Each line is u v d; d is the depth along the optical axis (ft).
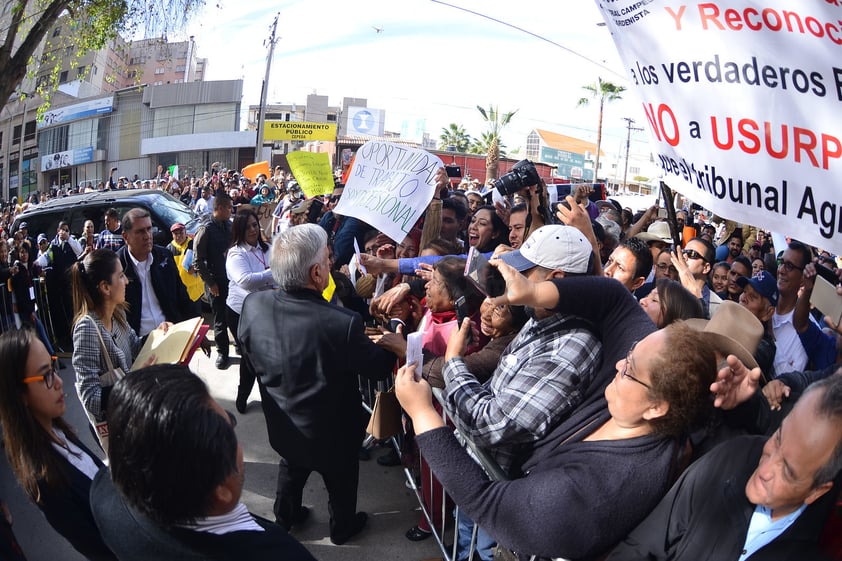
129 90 140.97
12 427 6.42
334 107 168.96
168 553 4.38
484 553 8.11
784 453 4.34
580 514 4.80
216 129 135.95
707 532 4.68
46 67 31.89
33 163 157.99
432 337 9.27
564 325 6.13
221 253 17.43
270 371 9.07
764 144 7.34
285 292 9.10
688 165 8.04
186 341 9.18
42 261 21.44
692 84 7.84
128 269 14.51
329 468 9.28
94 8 26.73
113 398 4.46
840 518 4.49
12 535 6.65
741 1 7.36
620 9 8.52
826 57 6.89
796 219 7.25
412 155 14.07
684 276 10.78
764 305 11.10
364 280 13.66
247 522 4.66
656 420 4.94
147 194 27.30
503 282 7.02
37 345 6.52
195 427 4.20
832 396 4.20
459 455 5.54
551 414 5.79
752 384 5.03
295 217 19.86
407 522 10.71
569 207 7.80
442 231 15.84
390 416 8.42
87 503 6.68
